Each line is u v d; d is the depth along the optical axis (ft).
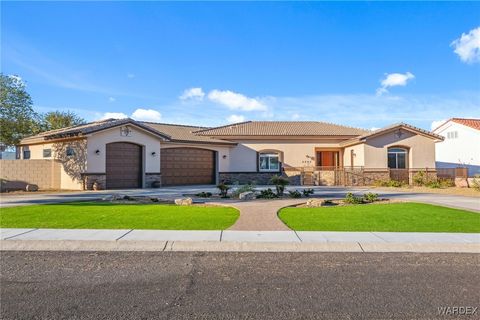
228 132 99.96
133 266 21.24
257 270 20.52
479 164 114.93
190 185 90.43
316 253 24.50
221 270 20.47
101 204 46.14
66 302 15.74
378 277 19.29
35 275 19.51
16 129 90.38
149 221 33.58
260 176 99.40
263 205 44.98
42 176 73.67
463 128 120.47
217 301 15.88
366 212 39.68
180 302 15.76
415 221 34.14
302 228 30.78
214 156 97.25
